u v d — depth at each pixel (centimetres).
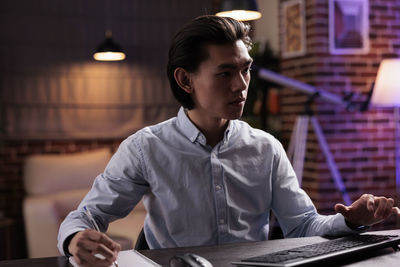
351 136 432
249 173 157
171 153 155
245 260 116
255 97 486
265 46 485
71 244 121
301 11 431
